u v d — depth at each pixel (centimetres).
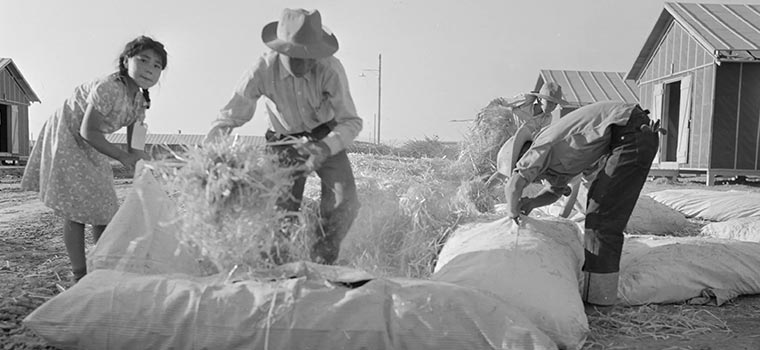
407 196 526
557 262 395
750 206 796
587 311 427
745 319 416
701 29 1806
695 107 1838
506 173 499
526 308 343
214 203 318
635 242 518
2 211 999
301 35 353
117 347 312
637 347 357
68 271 510
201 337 307
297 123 392
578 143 423
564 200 702
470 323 304
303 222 355
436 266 441
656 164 2159
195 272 382
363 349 303
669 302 448
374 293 311
